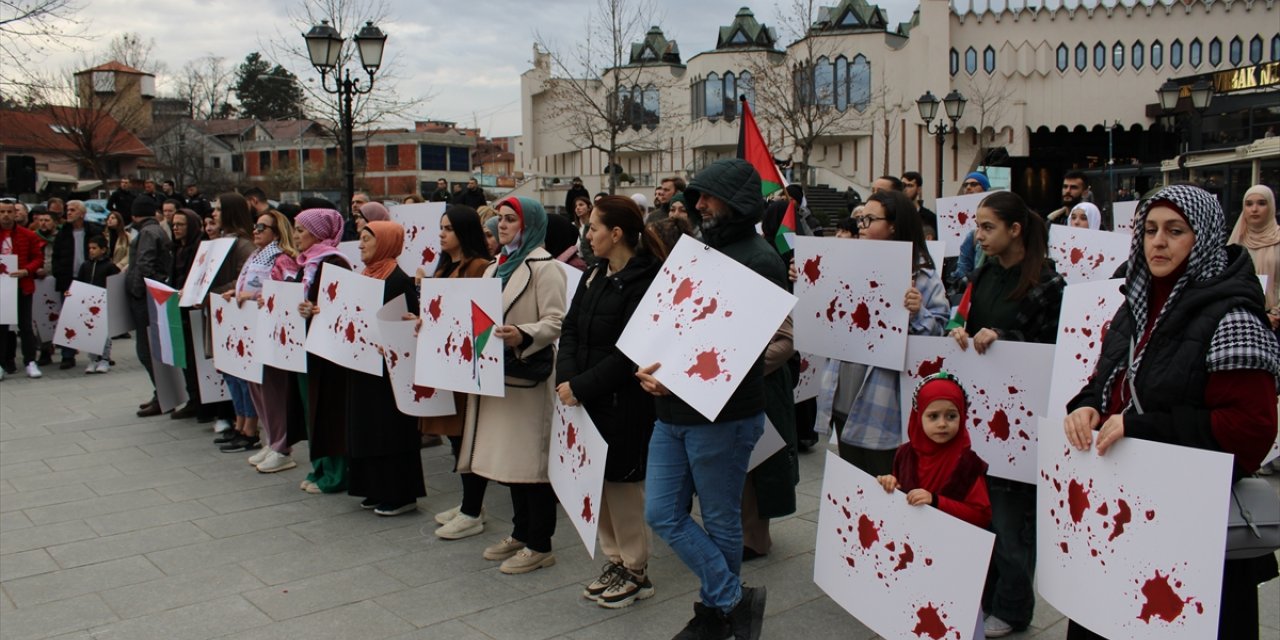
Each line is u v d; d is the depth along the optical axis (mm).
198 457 7785
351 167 14680
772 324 3596
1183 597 2582
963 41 41000
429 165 71750
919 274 4555
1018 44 40469
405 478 6133
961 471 3467
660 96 52188
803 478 6848
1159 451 2627
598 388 4246
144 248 9438
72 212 12422
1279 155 16203
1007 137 40656
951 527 3260
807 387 6270
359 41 14266
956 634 3250
